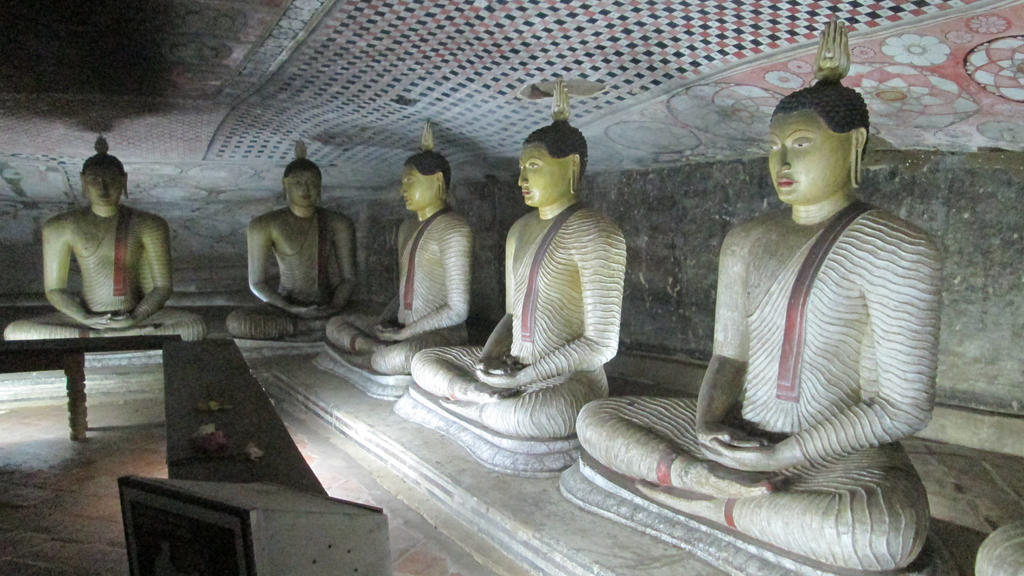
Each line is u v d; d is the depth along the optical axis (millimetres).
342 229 8438
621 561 3336
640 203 6840
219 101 6070
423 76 5293
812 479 3201
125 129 7000
